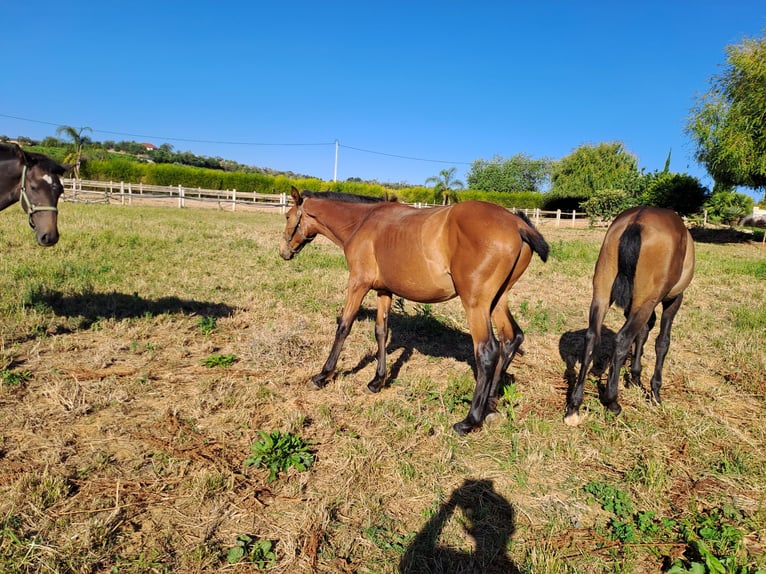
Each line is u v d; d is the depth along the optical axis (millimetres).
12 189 4758
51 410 3867
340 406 4348
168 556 2535
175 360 5125
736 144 19500
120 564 2461
